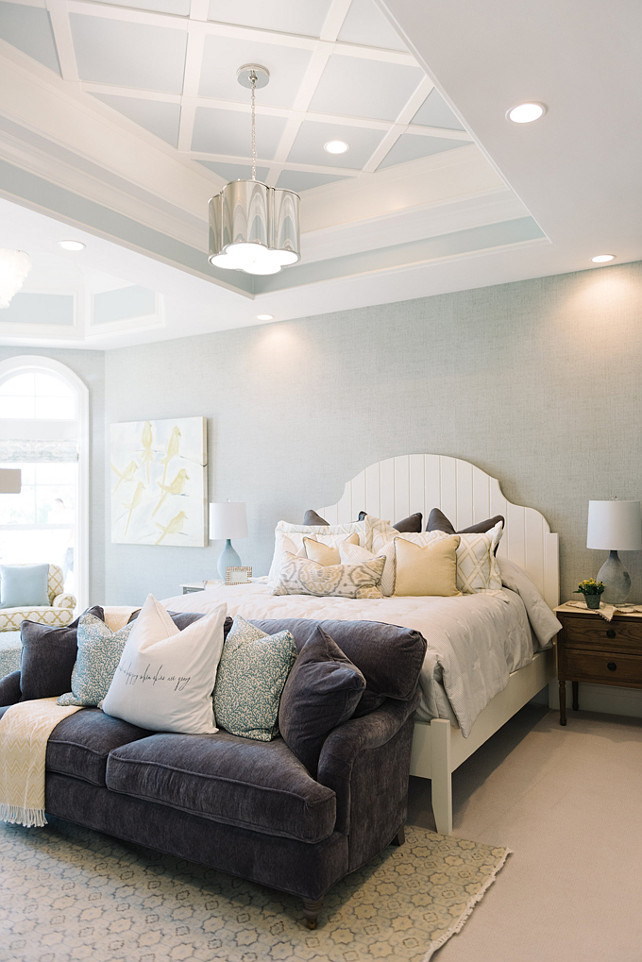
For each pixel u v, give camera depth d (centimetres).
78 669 282
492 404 441
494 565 386
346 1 246
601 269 408
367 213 402
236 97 309
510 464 434
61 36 265
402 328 473
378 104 316
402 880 224
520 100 229
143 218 368
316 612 316
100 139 329
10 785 258
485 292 443
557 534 414
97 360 624
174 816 221
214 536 502
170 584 581
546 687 423
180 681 248
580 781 305
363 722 222
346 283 432
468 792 295
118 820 234
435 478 454
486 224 380
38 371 614
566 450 418
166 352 587
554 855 241
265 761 214
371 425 486
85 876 229
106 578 620
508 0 183
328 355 504
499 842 251
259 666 246
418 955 186
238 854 207
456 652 283
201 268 415
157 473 583
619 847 246
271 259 292
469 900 212
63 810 250
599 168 277
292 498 520
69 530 627
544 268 407
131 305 560
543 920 203
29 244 355
